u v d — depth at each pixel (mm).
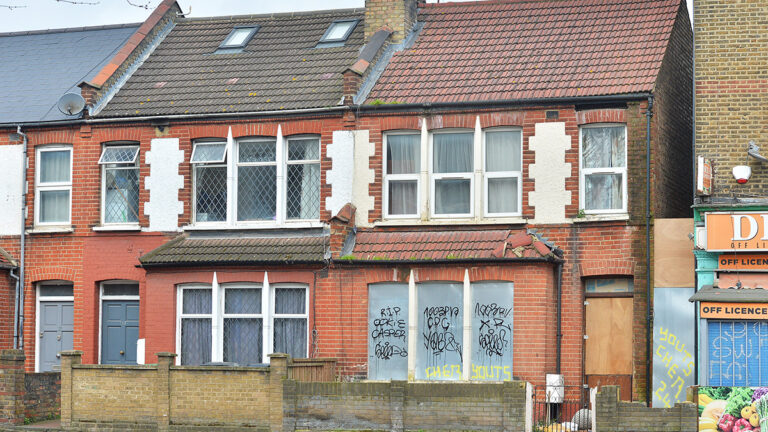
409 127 23641
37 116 26000
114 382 20938
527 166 22938
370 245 23234
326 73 25359
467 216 23422
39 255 25766
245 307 23797
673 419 18297
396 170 23875
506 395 18891
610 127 22719
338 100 24203
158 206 24984
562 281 22516
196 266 23750
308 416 19750
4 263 25484
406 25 25875
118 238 25219
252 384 20172
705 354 19688
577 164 22672
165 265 23797
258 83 25484
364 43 26109
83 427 20984
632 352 22250
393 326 22859
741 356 19578
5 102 26812
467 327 22188
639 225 22125
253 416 20094
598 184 22703
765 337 19484
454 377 22328
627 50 23609
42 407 22422
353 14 27531
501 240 22531
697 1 21469
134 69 27000
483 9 26266
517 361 21859
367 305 23000
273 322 23656
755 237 20156
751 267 20422
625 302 22516
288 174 24516
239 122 24625
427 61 24891
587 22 24875
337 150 24000
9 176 26141
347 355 23016
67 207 25922
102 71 26203
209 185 24906
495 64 24250
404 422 19297
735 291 19984
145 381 20766
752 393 18312
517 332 21922
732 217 20344
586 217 22422
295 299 23672
